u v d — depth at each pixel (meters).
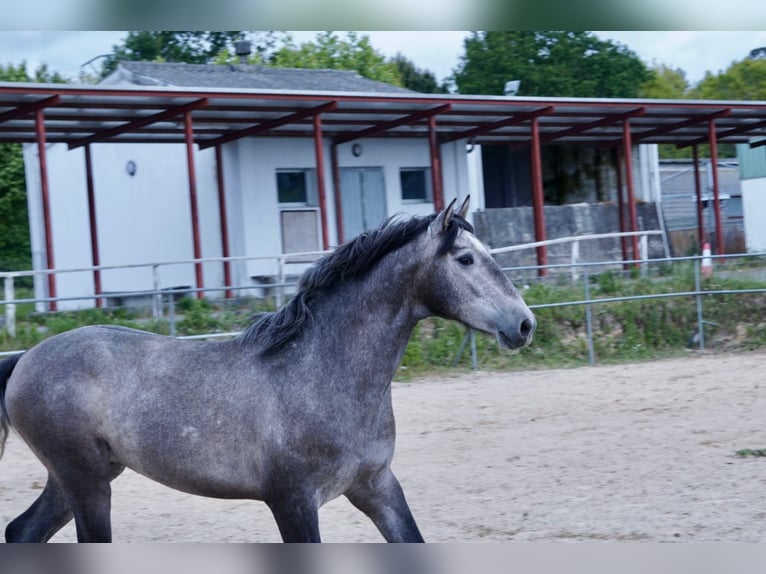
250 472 4.86
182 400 4.93
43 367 5.25
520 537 6.25
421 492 7.67
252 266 20.72
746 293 16.28
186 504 7.61
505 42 41.84
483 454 8.98
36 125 16.39
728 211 39.66
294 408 4.77
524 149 29.41
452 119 21.34
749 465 7.91
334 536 6.53
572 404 11.34
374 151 22.50
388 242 4.95
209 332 14.11
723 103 22.44
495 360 14.65
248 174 20.70
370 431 4.90
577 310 15.61
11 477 8.77
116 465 5.25
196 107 17.39
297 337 4.96
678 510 6.70
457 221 4.94
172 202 21.89
